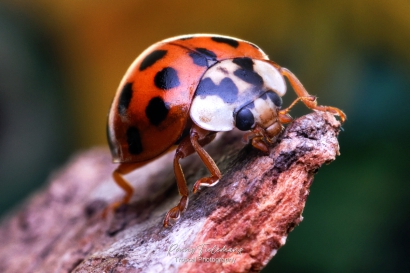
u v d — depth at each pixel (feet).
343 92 0.17
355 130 0.17
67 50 0.21
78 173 0.15
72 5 0.20
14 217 0.15
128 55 0.20
